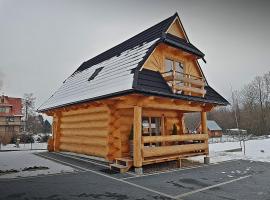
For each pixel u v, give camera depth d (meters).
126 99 9.77
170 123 13.93
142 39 13.05
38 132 52.62
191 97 11.38
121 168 9.36
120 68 11.59
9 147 24.78
